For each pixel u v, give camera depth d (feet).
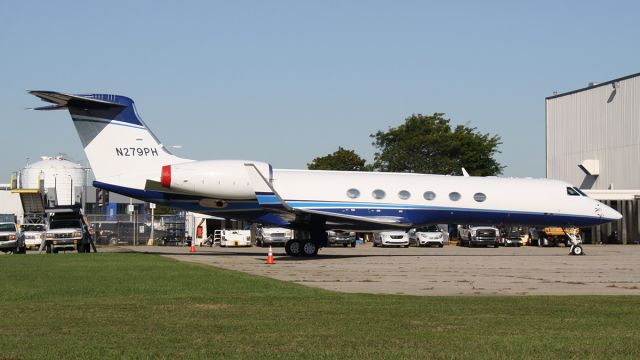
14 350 36.14
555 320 46.03
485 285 71.56
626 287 69.97
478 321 45.60
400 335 40.52
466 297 59.11
